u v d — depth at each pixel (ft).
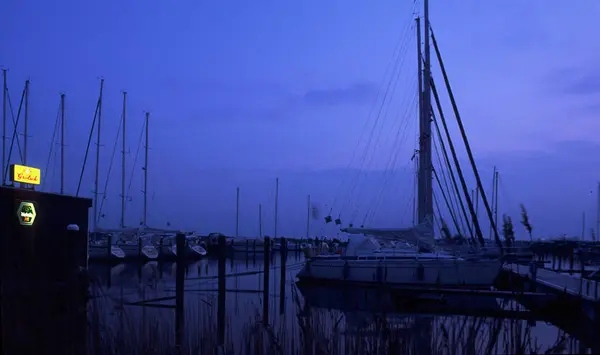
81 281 43.93
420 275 70.44
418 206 79.15
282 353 28.86
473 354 28.17
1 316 30.42
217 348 31.40
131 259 125.39
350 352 28.50
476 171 79.51
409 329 34.47
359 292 67.51
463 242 76.79
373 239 78.48
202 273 95.45
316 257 78.38
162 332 33.78
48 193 56.59
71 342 31.73
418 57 84.64
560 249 110.01
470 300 59.00
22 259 51.52
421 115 81.20
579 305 42.55
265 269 59.67
